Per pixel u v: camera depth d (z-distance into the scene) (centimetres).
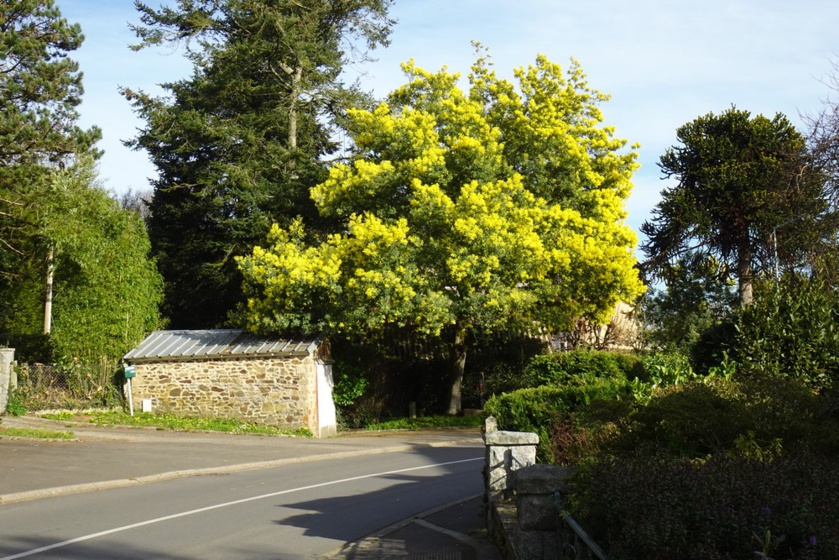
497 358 3416
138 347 2823
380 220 2708
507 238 2620
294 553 969
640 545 461
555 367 1816
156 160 3912
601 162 2959
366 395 3130
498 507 918
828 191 1077
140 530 1101
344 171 2892
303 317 2697
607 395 1173
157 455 1952
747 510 463
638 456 639
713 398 764
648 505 483
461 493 1447
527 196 2756
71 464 1741
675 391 872
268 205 3500
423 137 2814
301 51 3500
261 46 3478
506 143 2983
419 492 1460
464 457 2073
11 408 2495
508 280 2738
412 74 3028
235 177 3512
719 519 457
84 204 2864
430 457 2086
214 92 3741
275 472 1770
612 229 2825
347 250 2675
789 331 1169
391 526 1130
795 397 762
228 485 1555
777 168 1338
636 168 2953
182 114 3638
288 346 2691
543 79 2977
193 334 2909
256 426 2628
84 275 2817
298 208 3434
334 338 2905
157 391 2736
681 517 466
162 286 3231
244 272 2795
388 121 2855
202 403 2703
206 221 3862
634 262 2809
